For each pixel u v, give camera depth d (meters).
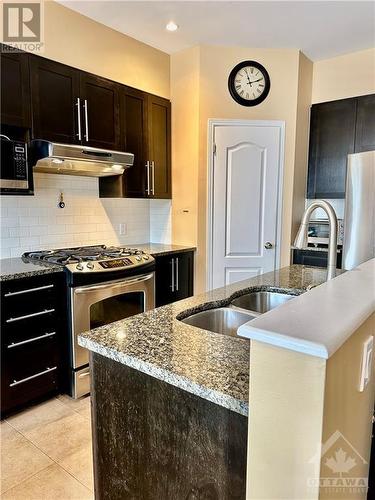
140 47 3.21
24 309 2.21
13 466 1.81
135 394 1.06
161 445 1.01
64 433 2.07
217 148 3.42
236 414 0.85
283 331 0.66
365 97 3.39
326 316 0.74
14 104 2.32
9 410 2.21
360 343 0.83
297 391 0.64
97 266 2.52
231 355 1.03
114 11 2.70
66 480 1.73
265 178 3.50
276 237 3.57
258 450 0.71
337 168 3.60
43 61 2.46
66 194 3.02
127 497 1.13
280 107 3.45
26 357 2.25
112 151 2.77
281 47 3.35
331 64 3.62
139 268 2.79
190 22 2.87
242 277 3.58
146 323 1.31
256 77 3.38
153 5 2.62
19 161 2.30
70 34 2.69
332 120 3.59
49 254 2.72
